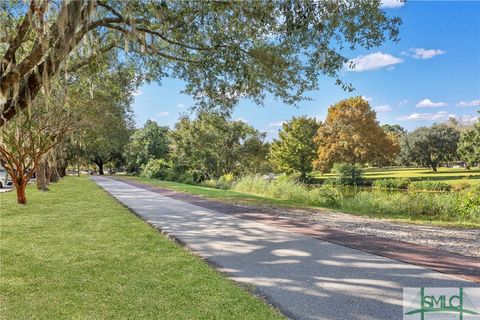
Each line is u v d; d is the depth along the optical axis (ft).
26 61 18.04
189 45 28.14
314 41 26.89
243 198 55.16
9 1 23.98
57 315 13.07
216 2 23.94
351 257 20.65
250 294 15.06
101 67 30.37
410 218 38.63
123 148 180.45
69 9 17.58
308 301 14.17
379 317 12.65
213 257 20.94
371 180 123.85
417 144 215.72
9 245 23.89
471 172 180.86
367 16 24.63
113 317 12.85
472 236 26.84
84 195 62.08
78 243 24.47
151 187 83.46
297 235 27.25
